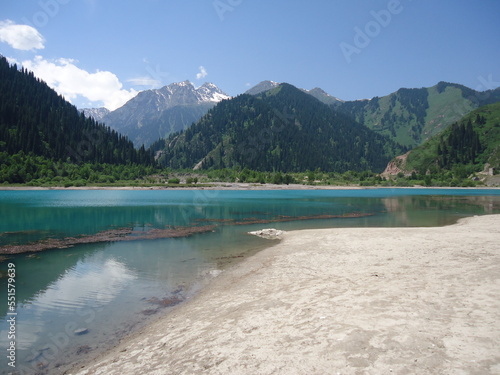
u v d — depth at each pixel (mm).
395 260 15359
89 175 143000
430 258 15086
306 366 6020
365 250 18766
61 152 168250
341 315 8461
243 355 6859
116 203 65750
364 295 10023
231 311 10219
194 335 8547
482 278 10812
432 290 9906
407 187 164625
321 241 23422
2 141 148250
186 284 14383
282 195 103562
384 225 34906
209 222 38281
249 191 130500
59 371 7586
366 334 7055
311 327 7887
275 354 6691
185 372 6477
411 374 5383
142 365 7195
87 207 56250
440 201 76062
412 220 39438
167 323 9938
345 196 98750
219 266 17656
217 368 6434
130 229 32312
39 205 59219
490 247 16906
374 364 5809
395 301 9148
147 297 12727
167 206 60219
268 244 24172
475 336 6551
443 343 6371
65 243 24781
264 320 8898
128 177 158875
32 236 27969
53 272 16422
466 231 25375
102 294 13125
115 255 20562
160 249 22531
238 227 34031
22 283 14555
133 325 10133
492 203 68812
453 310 8086
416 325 7328
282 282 13219
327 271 14398
